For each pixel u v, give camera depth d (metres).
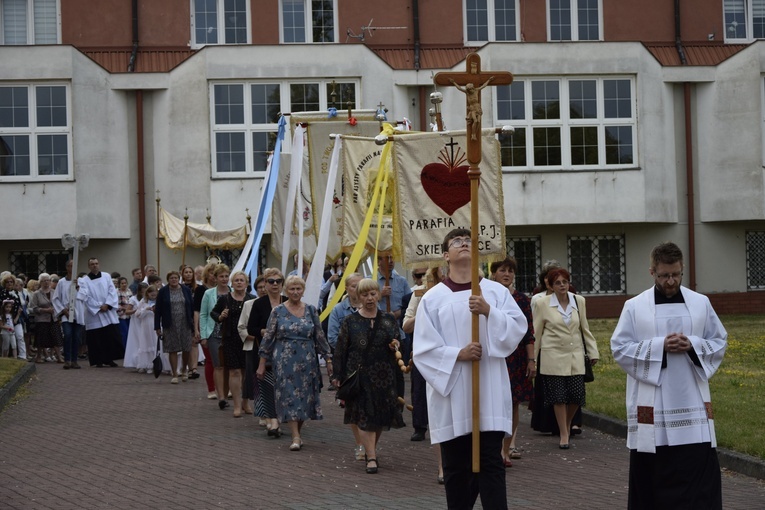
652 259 7.95
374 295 12.08
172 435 14.48
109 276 25.11
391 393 11.92
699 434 7.74
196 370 22.06
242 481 11.20
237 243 28.58
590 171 32.72
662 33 34.53
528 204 32.53
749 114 33.53
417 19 33.75
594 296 33.78
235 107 32.16
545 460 12.26
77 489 10.84
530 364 12.22
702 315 7.85
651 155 33.06
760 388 16.52
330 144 19.53
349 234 17.03
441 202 13.87
